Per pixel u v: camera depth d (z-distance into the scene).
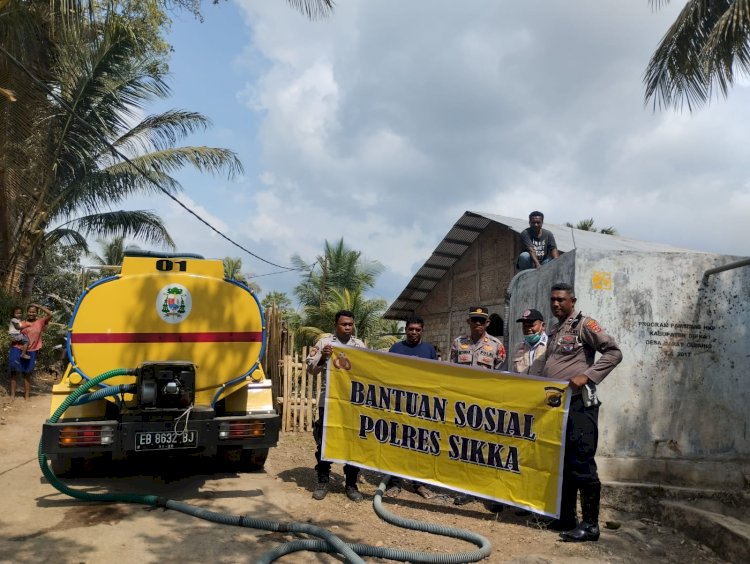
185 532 4.76
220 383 6.00
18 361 11.70
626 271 6.17
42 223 15.82
